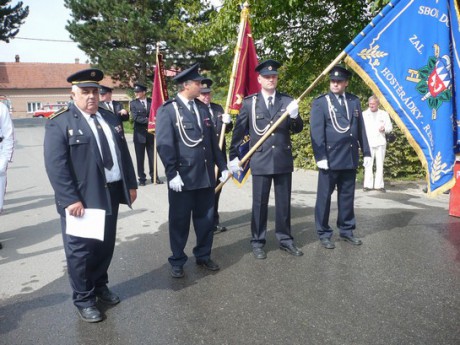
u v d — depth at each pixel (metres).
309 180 8.66
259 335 3.04
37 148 15.77
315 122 4.68
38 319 3.34
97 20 22.69
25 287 3.92
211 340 3.00
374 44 4.18
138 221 5.96
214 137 4.26
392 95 4.18
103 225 3.13
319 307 3.42
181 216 4.01
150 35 21.28
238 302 3.54
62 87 48.47
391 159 8.34
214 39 11.78
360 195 7.28
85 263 3.25
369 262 4.30
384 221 5.70
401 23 4.10
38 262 4.52
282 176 4.52
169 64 22.11
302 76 11.72
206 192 4.16
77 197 3.15
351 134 4.70
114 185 3.47
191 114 4.02
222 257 4.56
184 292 3.75
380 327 3.11
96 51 22.91
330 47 11.40
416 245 4.76
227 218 6.05
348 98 4.83
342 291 3.69
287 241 4.64
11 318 3.37
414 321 3.18
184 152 3.97
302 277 3.99
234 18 10.58
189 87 3.97
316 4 10.95
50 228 5.73
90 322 3.27
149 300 3.61
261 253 4.49
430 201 6.80
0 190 5.04
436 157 4.05
